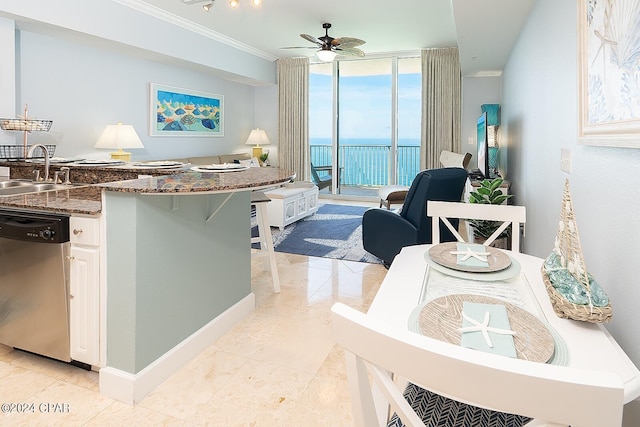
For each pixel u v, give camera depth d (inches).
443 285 51.9
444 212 80.7
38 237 72.1
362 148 305.1
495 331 37.1
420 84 274.1
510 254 65.1
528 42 126.8
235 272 100.5
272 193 206.1
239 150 298.0
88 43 170.4
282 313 106.8
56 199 79.8
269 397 71.7
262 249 140.0
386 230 133.9
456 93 257.3
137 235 68.3
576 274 43.9
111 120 191.8
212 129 265.7
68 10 145.9
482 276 53.9
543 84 101.0
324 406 69.4
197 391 73.2
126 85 198.5
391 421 40.4
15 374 76.9
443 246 66.2
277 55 281.6
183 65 221.6
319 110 299.7
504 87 227.3
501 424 38.9
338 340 28.4
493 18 130.0
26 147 123.4
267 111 310.8
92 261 70.5
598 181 56.6
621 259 47.9
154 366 73.5
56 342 75.2
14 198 80.7
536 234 112.2
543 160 101.4
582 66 61.9
